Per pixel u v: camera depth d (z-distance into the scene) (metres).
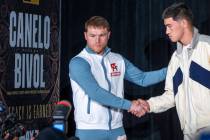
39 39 4.65
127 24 5.29
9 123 3.54
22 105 4.52
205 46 3.83
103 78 3.94
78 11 5.19
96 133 3.90
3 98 4.36
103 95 3.83
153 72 4.30
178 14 3.86
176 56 4.00
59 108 3.13
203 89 3.82
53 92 4.79
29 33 4.57
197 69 3.83
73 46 5.17
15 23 4.45
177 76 3.97
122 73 4.07
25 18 4.53
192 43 3.84
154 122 5.29
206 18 5.10
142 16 5.27
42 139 2.99
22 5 4.51
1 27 4.35
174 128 5.24
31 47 4.59
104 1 5.29
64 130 3.09
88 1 5.25
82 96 3.92
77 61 3.88
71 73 3.92
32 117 4.59
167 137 5.26
